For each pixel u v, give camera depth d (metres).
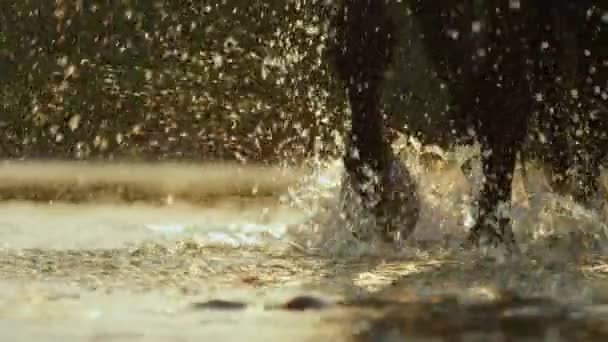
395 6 9.33
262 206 11.85
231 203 12.23
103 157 16.39
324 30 10.05
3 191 13.20
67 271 7.64
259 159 15.09
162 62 16.16
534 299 6.65
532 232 9.02
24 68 16.70
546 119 9.32
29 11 16.69
